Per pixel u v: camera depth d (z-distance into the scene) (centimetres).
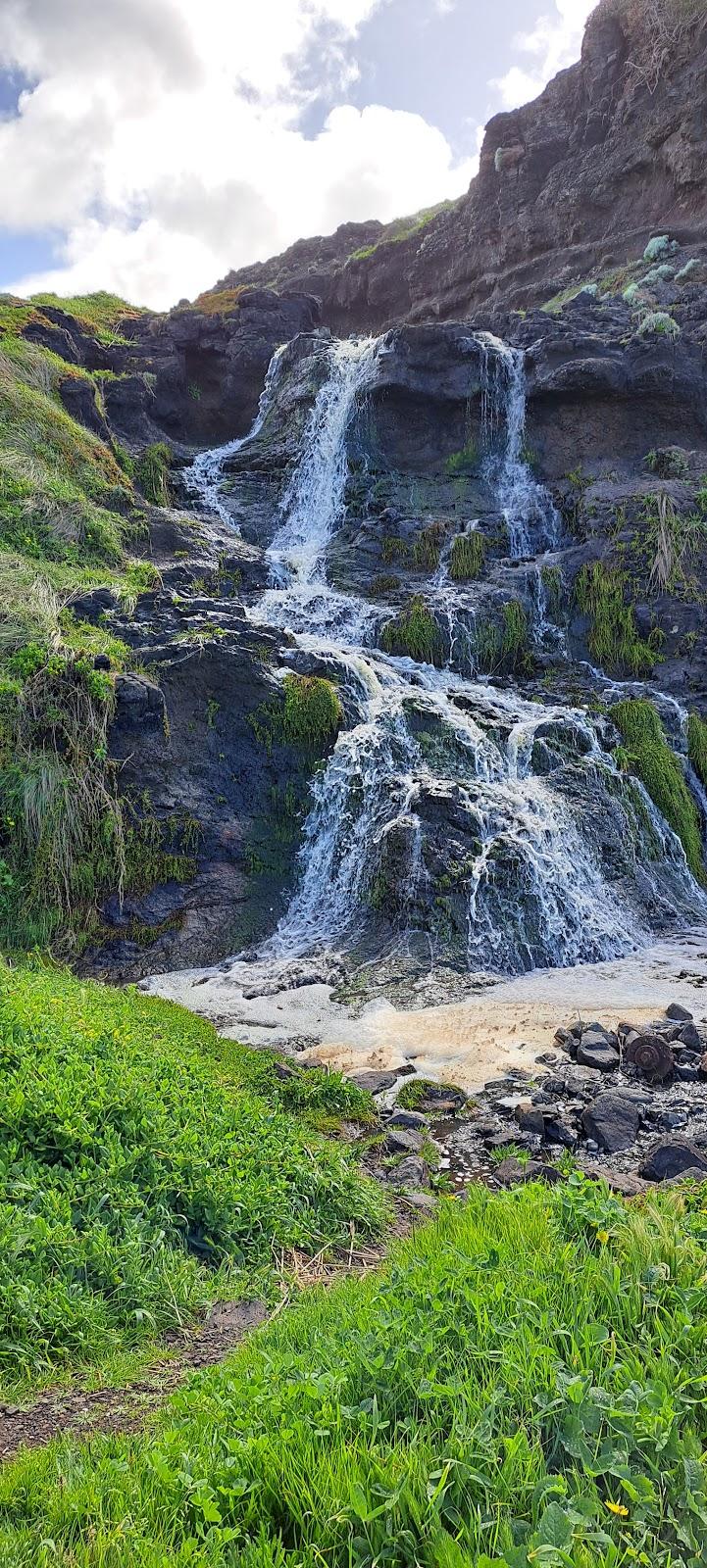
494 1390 300
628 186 2916
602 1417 288
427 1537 257
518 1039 844
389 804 1196
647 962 1091
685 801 1399
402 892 1099
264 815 1252
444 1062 805
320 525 1986
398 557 1825
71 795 1123
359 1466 275
